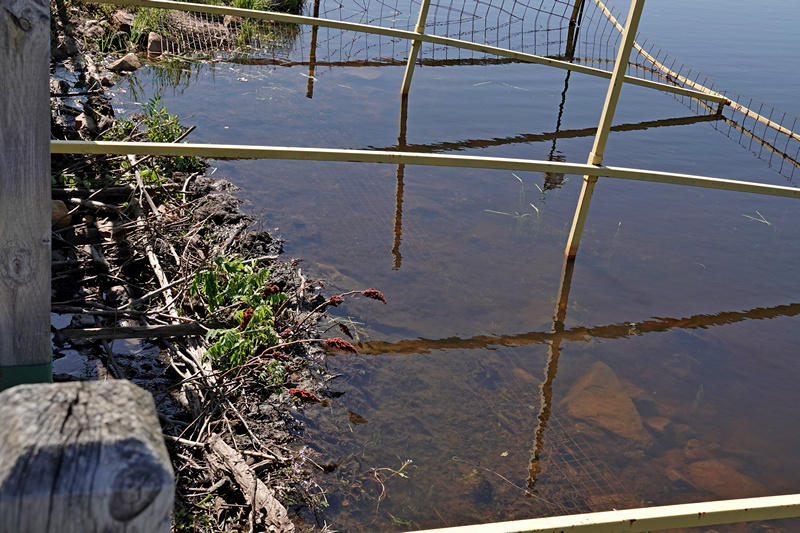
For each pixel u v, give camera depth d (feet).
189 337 12.60
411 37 28.04
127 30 30.37
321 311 14.62
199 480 9.92
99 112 21.36
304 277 15.39
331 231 17.92
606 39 42.01
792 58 39.32
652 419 12.82
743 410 13.30
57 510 2.02
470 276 16.74
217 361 12.26
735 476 11.65
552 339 14.82
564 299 16.26
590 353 14.52
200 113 24.44
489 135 26.21
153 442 2.14
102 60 27.22
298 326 13.67
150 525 2.13
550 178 22.85
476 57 36.76
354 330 14.26
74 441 2.04
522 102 30.37
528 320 15.35
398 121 26.58
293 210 18.70
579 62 37.40
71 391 2.21
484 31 40.70
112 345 12.35
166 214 16.44
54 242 14.39
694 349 14.97
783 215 21.68
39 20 4.34
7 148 4.64
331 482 10.48
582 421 12.55
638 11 15.01
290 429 11.39
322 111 26.53
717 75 35.53
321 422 11.68
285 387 12.28
